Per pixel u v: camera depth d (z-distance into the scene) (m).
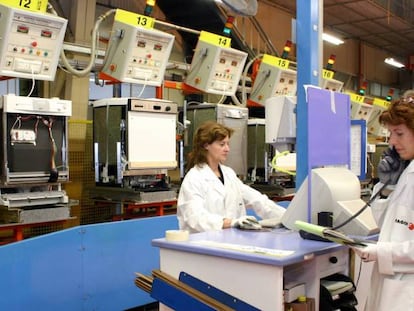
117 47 4.73
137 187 4.58
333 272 2.01
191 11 6.66
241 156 5.52
